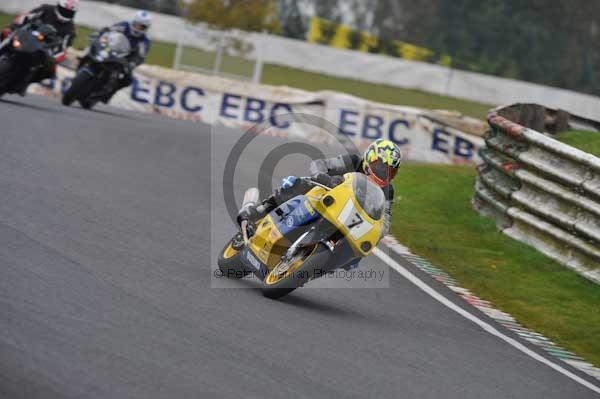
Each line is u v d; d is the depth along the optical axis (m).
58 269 22.03
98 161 38.91
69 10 51.72
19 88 49.69
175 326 19.42
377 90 121.19
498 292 30.45
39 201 29.09
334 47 134.75
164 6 134.25
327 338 20.98
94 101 60.28
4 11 124.38
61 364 15.88
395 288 28.28
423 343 22.42
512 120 47.62
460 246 36.34
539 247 36.00
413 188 47.94
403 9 143.88
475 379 20.23
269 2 119.81
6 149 36.44
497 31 144.50
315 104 72.38
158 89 73.88
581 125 50.59
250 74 119.25
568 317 28.89
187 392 15.78
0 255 22.09
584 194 34.34
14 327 17.19
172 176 39.69
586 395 21.05
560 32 145.50
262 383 16.98
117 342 17.59
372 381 18.48
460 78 127.12
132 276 22.91
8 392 14.30
